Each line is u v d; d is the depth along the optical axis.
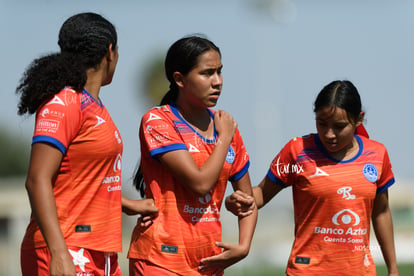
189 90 18.23
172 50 18.44
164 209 18.27
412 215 93.81
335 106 18.59
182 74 18.27
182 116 18.64
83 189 15.72
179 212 18.14
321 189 19.39
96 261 15.98
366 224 19.56
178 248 18.02
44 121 15.07
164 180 18.38
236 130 19.23
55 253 14.46
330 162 19.58
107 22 16.44
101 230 16.03
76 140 15.52
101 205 16.06
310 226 19.56
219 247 18.56
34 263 15.62
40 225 14.66
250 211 19.34
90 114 15.70
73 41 15.91
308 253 19.55
